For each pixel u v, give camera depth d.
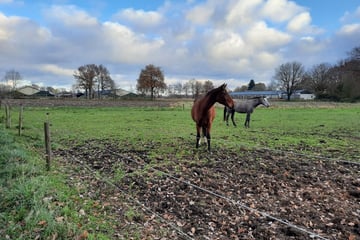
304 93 79.50
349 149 8.24
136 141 9.53
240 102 14.04
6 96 49.53
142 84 72.44
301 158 6.96
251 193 4.59
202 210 3.93
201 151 7.74
